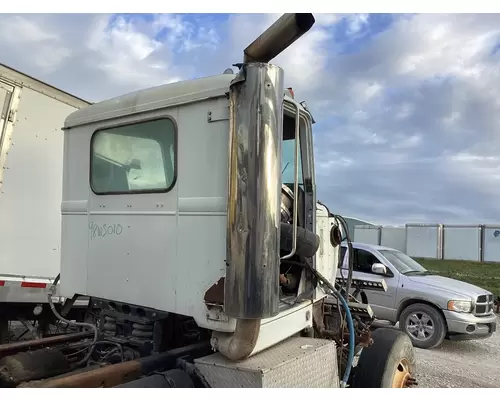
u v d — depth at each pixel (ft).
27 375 9.12
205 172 8.75
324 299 12.71
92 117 10.84
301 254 9.87
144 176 9.77
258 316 7.11
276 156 7.36
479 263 69.26
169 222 9.21
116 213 10.19
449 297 26.43
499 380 20.86
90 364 10.28
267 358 8.64
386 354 12.03
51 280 17.37
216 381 8.15
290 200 11.51
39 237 17.22
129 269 9.84
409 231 79.10
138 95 10.00
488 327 26.58
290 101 9.96
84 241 10.89
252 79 7.28
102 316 10.75
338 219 13.78
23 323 17.24
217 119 8.66
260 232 7.17
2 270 16.02
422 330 27.14
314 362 9.21
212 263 8.53
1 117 15.93
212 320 8.39
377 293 28.96
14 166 16.37
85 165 11.02
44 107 17.48
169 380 7.95
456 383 20.13
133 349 9.96
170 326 9.91
